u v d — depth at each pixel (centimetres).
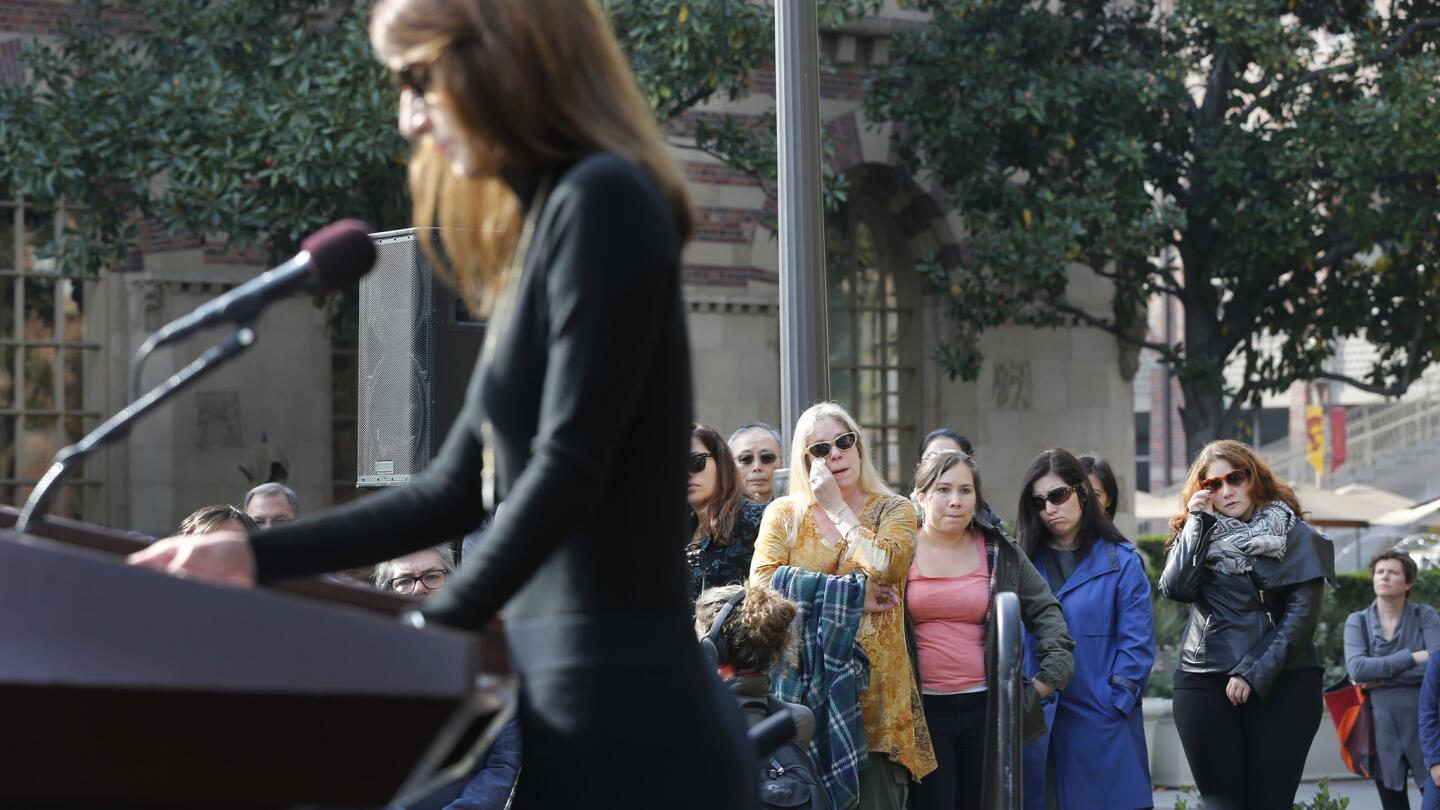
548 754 194
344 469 1850
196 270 1777
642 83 1605
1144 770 738
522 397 193
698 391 1973
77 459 186
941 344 2033
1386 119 1844
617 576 196
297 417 1802
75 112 1512
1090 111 1933
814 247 745
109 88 1516
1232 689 745
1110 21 2033
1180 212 1875
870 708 629
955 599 687
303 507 1805
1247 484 764
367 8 1573
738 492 698
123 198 1577
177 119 1490
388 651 141
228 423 1775
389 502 204
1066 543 766
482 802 451
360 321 758
